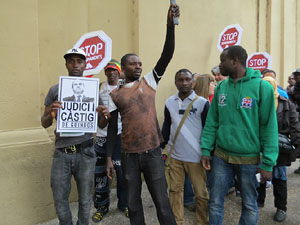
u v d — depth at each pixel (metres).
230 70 2.39
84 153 2.41
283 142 3.00
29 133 3.03
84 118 2.36
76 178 2.45
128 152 2.30
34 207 3.05
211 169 2.63
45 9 3.34
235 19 5.91
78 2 3.65
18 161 2.92
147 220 3.22
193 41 5.09
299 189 4.15
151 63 4.42
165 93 4.66
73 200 3.64
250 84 2.32
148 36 4.35
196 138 2.88
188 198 3.55
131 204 2.36
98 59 2.95
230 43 5.26
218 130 2.52
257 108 2.28
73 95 2.32
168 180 3.00
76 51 2.36
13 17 2.89
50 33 3.39
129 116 2.29
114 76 3.31
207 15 5.31
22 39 2.95
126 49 4.25
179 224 2.90
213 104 2.63
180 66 4.89
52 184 2.40
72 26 3.60
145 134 2.28
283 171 3.15
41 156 3.08
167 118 3.09
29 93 3.04
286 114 3.21
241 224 2.44
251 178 2.35
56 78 3.47
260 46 7.35
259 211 3.43
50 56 3.41
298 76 4.93
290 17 8.22
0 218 2.85
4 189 2.85
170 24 2.29
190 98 2.93
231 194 3.98
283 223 3.13
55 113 2.30
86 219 2.50
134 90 2.32
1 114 2.87
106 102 3.28
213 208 2.54
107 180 3.25
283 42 8.03
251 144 2.31
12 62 2.90
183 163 2.92
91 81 2.36
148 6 4.32
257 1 7.10
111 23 4.05
